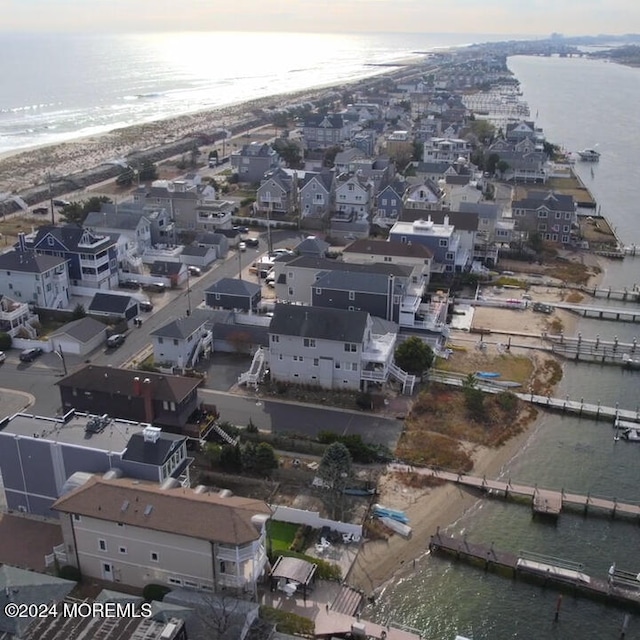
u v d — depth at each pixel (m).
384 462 61.31
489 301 96.75
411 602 47.34
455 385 74.00
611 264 117.00
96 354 79.62
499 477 60.94
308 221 129.12
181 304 93.94
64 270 93.12
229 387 72.44
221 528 42.97
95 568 46.78
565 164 195.25
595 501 57.16
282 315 72.19
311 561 48.31
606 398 75.06
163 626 39.06
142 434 50.66
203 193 137.38
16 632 38.06
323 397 70.88
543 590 48.88
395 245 98.19
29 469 52.09
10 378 74.00
